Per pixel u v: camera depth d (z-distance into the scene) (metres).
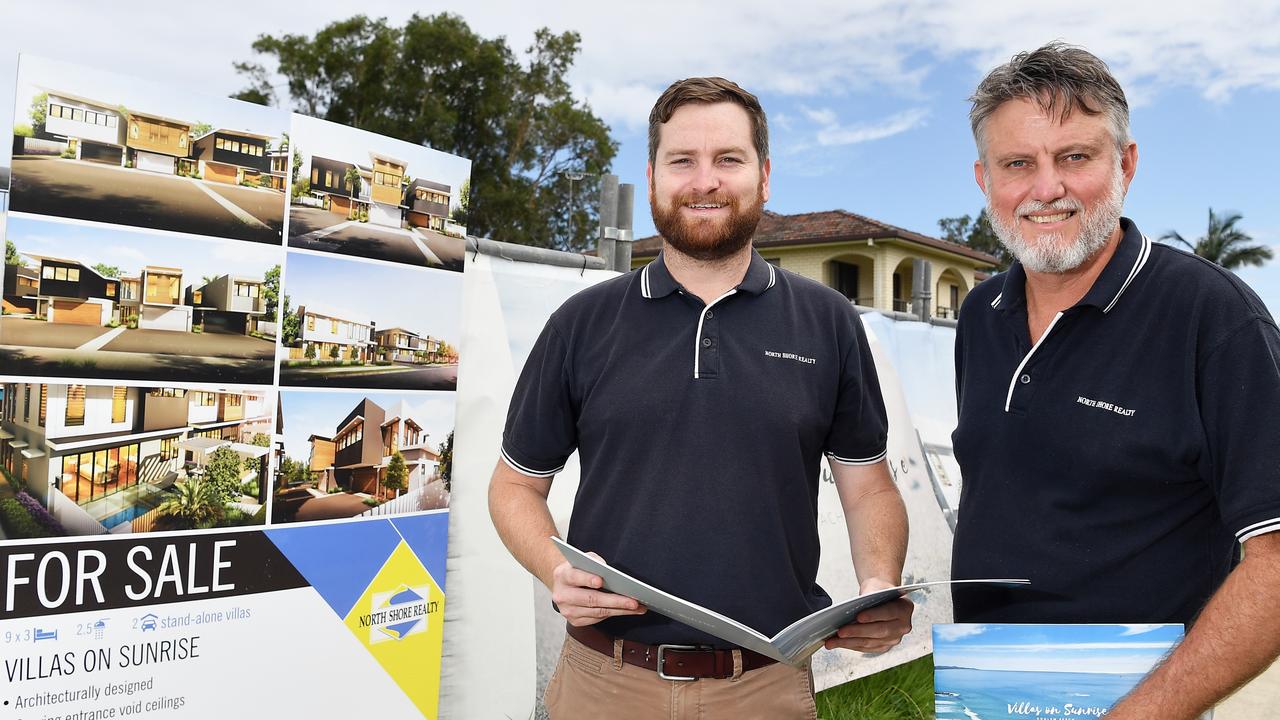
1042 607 1.76
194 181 2.21
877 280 28.50
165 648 2.15
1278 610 1.42
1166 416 1.63
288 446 2.39
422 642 2.70
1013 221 1.76
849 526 2.22
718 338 2.04
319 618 2.45
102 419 2.07
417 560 2.70
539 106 32.25
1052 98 1.68
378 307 2.61
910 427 5.17
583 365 2.17
